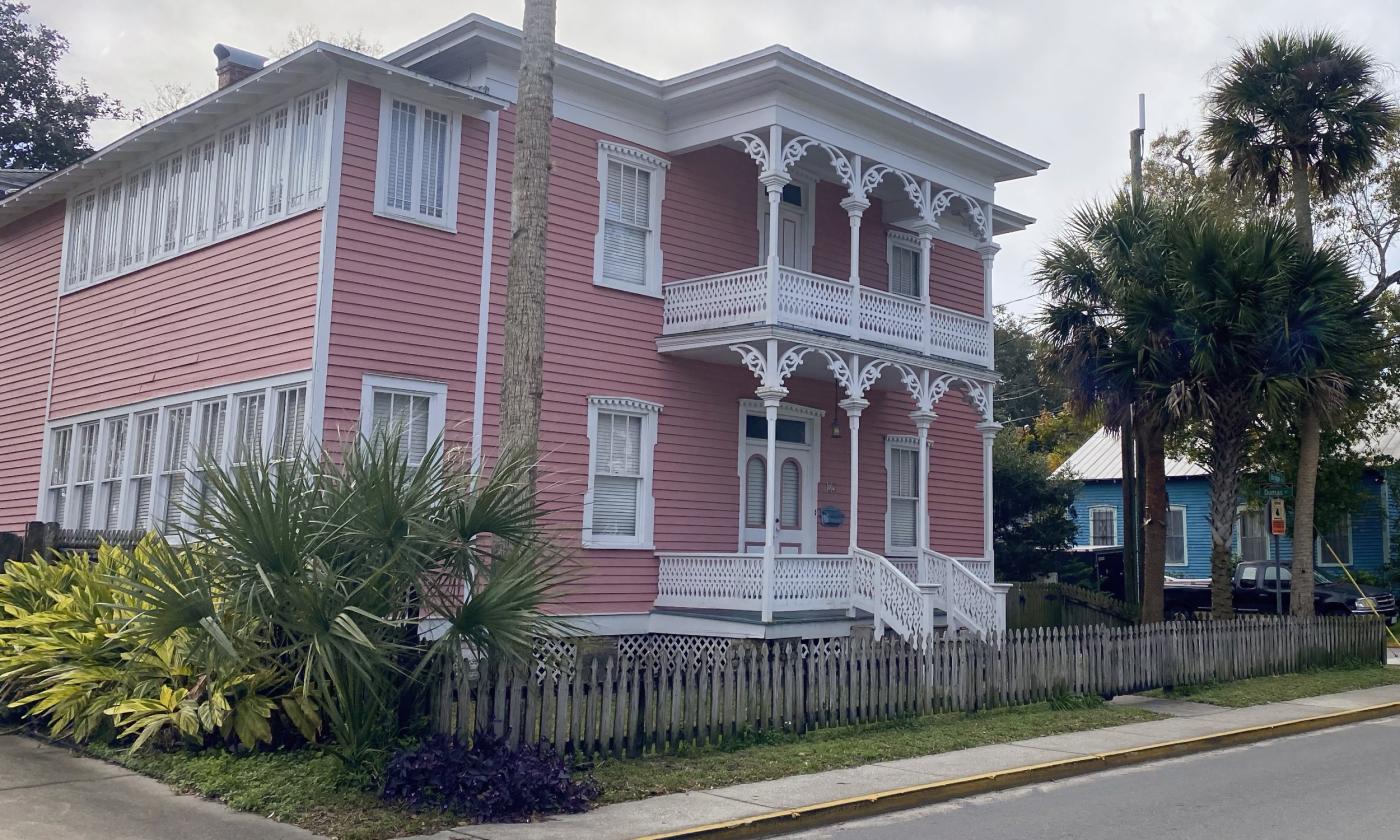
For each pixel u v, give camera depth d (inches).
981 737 492.7
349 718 360.8
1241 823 354.6
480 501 384.5
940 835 343.0
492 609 372.2
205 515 395.9
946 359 761.0
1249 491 1125.1
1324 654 783.1
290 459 552.4
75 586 465.1
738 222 761.6
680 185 732.0
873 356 706.2
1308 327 750.5
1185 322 764.6
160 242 703.7
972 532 927.0
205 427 638.5
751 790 385.4
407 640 386.9
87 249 781.3
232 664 362.3
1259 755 492.4
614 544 673.6
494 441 629.0
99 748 409.4
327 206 577.9
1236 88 852.0
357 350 580.7
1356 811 371.6
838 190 823.7
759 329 653.9
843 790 386.0
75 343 775.7
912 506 873.5
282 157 616.4
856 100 699.4
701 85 691.4
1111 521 1417.3
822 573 665.0
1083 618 986.7
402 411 596.1
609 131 697.6
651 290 709.9
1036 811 377.1
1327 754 493.7
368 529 369.7
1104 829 348.5
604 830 328.5
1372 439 1229.1
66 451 771.4
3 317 874.1
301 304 582.9
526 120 458.3
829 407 810.8
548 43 463.8
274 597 348.8
